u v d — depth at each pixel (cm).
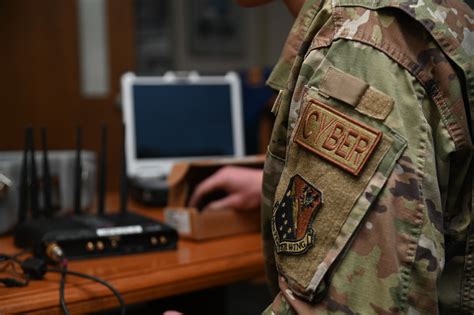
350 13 58
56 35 283
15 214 105
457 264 62
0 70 275
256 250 93
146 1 321
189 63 342
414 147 53
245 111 183
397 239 51
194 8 341
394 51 55
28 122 281
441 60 56
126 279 76
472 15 61
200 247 95
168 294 79
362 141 53
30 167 102
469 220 60
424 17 56
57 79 285
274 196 63
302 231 55
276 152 63
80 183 106
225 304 133
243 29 364
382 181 52
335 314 52
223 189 105
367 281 51
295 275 54
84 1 286
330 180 54
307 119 57
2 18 273
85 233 86
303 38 64
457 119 56
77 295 70
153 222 95
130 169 151
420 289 51
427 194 53
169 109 158
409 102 54
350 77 55
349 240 52
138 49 319
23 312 67
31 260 77
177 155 157
